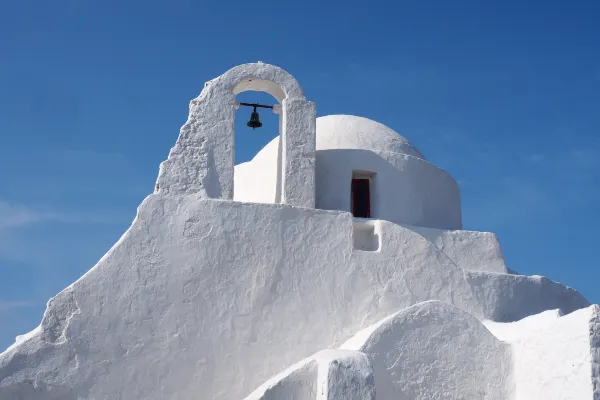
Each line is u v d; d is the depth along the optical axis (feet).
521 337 42.27
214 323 42.86
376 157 51.85
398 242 46.85
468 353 41.91
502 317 48.14
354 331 44.57
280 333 43.55
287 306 44.06
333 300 44.75
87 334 41.06
